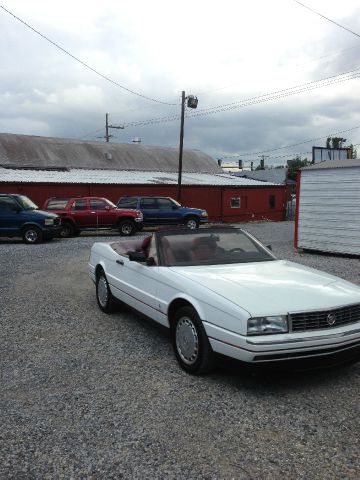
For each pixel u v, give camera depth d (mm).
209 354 4270
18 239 19359
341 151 31281
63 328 6148
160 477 2896
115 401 3941
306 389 4180
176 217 22875
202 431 3443
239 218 33250
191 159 46531
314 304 4086
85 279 9664
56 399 3990
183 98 28469
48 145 39406
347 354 4141
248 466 3008
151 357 5020
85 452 3174
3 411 3779
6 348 5332
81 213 19969
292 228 25656
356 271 10492
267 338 3844
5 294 8219
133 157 42781
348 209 13008
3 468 2998
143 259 5398
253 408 3807
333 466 3000
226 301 4082
